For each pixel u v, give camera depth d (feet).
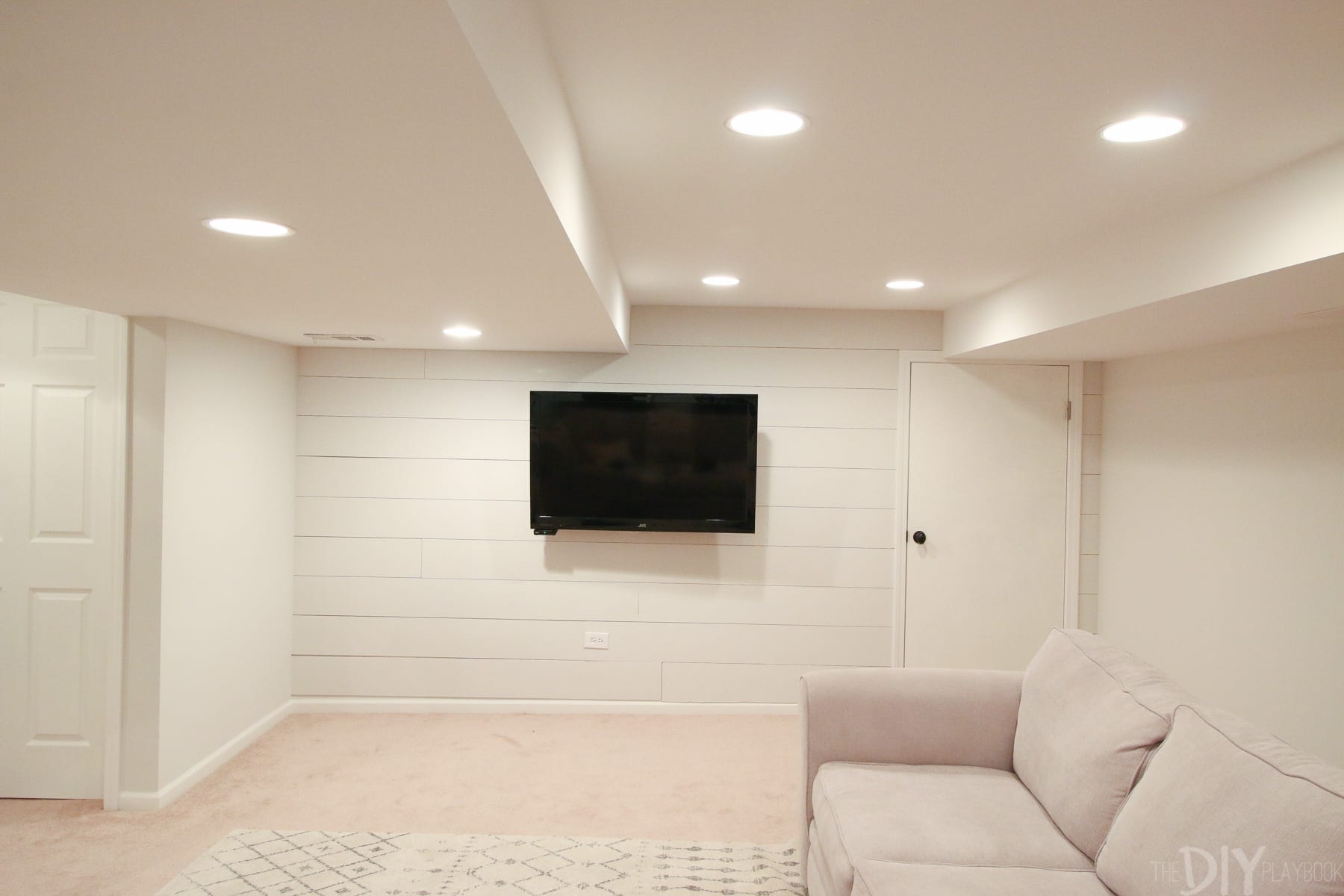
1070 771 6.55
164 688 10.21
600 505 13.57
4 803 10.21
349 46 2.84
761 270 10.92
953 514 14.12
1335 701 9.04
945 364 14.11
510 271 7.06
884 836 6.33
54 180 4.49
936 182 7.06
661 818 9.95
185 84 3.19
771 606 14.06
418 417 13.89
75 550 10.29
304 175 4.38
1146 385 12.79
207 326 10.95
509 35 3.57
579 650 13.99
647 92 5.33
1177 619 11.88
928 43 4.57
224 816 9.87
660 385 14.06
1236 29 4.34
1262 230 6.65
